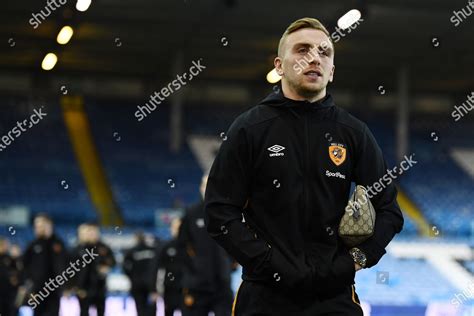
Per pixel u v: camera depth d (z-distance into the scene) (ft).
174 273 39.73
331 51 12.00
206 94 124.36
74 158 114.32
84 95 121.19
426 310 59.00
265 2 77.82
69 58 107.76
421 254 87.61
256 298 11.42
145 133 122.01
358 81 119.03
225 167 11.68
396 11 81.15
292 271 11.09
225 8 80.33
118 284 74.59
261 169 11.60
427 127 130.41
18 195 103.91
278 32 89.40
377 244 11.54
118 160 115.24
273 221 11.57
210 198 11.71
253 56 103.04
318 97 12.00
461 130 130.52
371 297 74.33
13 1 78.84
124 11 82.33
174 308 39.86
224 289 31.12
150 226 102.22
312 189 11.51
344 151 11.71
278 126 11.68
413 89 126.31
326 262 11.28
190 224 31.30
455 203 112.98
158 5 80.28
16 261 53.47
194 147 120.57
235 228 11.37
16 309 53.16
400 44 94.58
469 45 94.84
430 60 103.65
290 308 11.28
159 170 114.32
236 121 11.98
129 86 122.42
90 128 119.96
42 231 48.88
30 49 102.01
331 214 11.52
